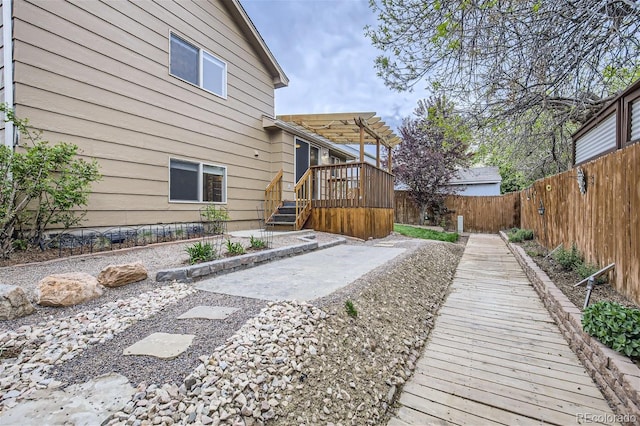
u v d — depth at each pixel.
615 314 2.24
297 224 7.73
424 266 5.34
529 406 2.05
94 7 4.91
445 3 2.96
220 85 7.38
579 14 2.93
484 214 13.78
